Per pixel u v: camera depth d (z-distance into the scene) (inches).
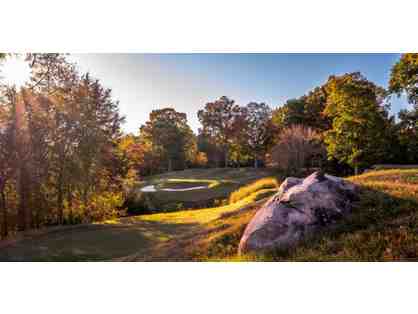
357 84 756.6
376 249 215.2
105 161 672.4
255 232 258.8
